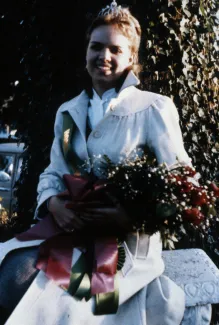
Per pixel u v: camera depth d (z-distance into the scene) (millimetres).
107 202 1701
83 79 2037
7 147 8375
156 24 3342
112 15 1884
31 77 4082
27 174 4207
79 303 1618
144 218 1655
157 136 1825
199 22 3562
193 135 3533
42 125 3945
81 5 3574
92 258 1697
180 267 2221
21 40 4293
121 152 1815
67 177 1768
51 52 3811
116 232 1763
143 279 1765
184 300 1824
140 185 1615
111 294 1654
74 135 1947
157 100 1897
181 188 1622
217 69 3789
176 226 1663
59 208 1772
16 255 1745
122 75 1912
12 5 4324
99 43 1851
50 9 3764
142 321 1712
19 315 1555
